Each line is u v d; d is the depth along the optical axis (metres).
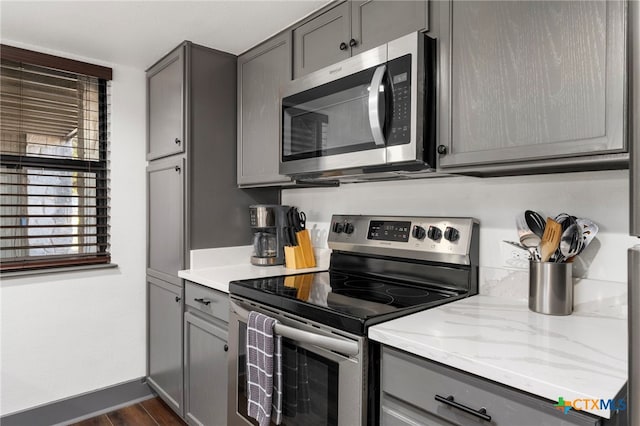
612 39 0.99
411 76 1.35
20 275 2.19
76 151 2.40
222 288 1.83
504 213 1.54
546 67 1.11
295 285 1.71
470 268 1.56
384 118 1.42
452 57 1.34
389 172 1.53
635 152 0.67
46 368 2.29
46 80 2.31
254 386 1.53
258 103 2.20
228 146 2.35
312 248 2.30
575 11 1.06
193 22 1.96
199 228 2.24
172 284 2.31
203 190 2.25
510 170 1.32
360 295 1.52
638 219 0.66
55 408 2.32
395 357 1.12
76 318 2.39
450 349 0.99
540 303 1.30
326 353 1.29
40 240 2.29
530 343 1.03
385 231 1.84
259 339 1.50
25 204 2.21
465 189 1.66
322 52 1.81
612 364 0.90
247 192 2.44
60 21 1.95
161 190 2.44
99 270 2.47
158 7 1.82
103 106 2.50
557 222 1.31
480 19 1.27
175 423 2.35
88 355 2.43
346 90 1.58
